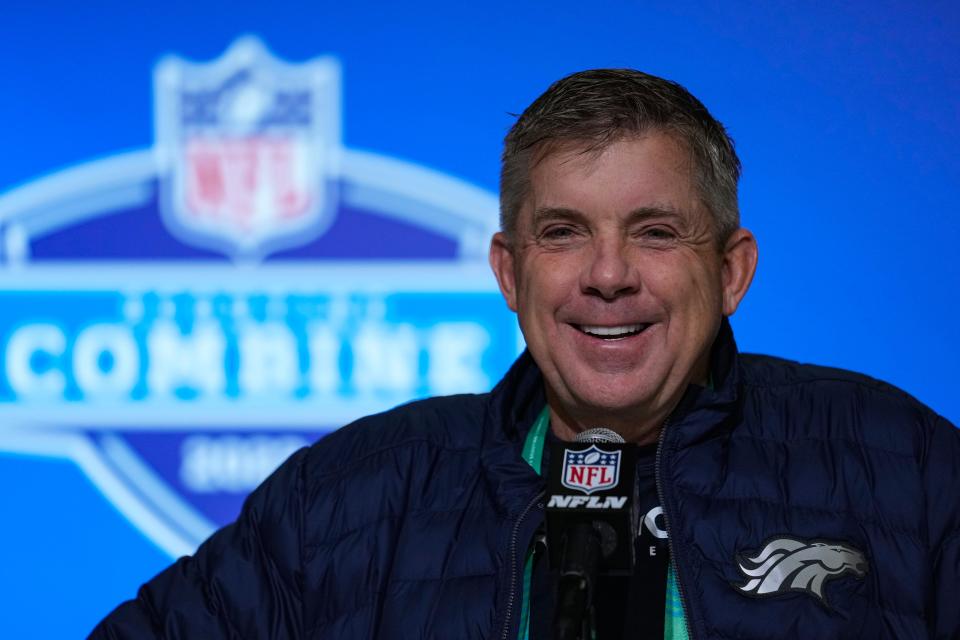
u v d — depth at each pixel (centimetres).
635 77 235
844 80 507
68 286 532
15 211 532
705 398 247
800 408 260
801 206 508
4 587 529
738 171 245
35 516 530
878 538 240
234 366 530
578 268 232
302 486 265
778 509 243
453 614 241
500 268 262
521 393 261
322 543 256
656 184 227
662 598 236
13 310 533
